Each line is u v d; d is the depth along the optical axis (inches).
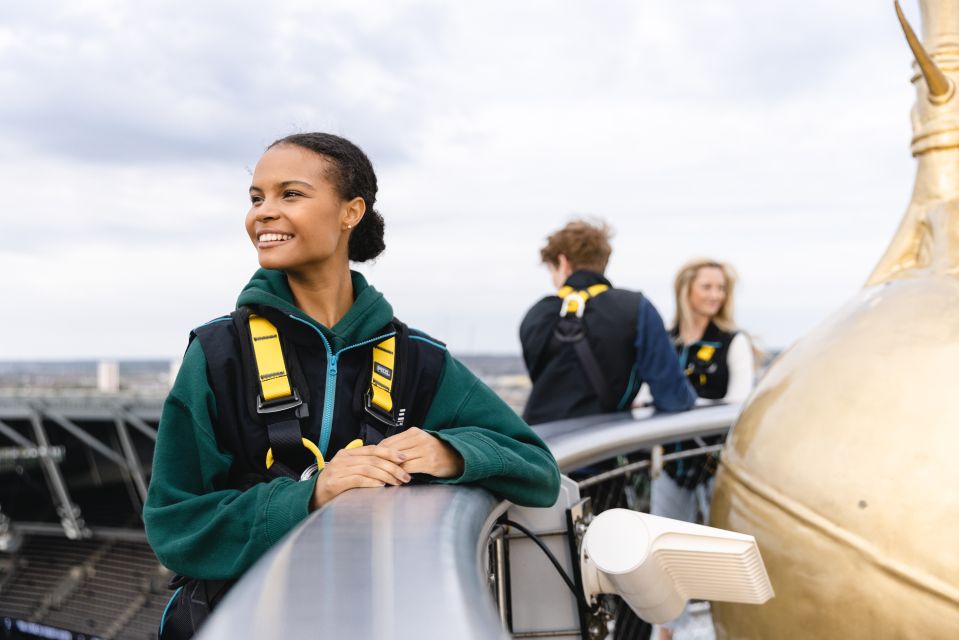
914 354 61.7
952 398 59.1
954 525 56.7
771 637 64.5
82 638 2108.8
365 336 60.1
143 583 2277.3
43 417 2486.5
